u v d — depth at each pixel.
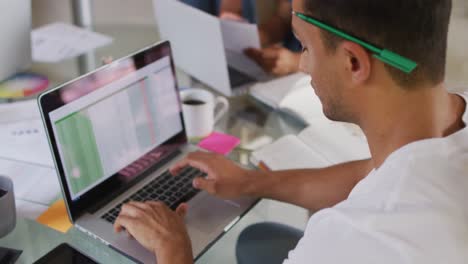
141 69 1.07
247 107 1.37
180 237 0.88
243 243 0.96
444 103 0.63
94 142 0.99
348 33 0.61
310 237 0.66
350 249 0.59
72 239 0.94
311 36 0.66
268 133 1.27
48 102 0.89
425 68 0.60
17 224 0.96
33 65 1.52
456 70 1.58
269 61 1.48
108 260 0.90
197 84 1.47
